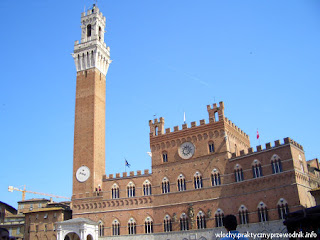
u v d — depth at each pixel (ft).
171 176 351.46
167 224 338.75
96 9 450.71
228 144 336.29
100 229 362.33
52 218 391.24
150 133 377.91
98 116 409.69
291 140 293.43
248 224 296.10
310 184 303.07
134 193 363.35
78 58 433.89
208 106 352.69
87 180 380.78
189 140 352.90
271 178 293.64
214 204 320.91
